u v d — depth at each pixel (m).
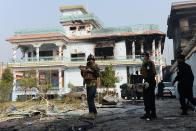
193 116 10.12
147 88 9.52
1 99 23.72
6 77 45.94
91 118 10.59
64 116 12.19
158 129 7.55
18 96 41.75
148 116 9.73
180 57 10.41
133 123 8.94
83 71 10.59
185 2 40.06
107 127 8.38
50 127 9.04
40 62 46.38
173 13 40.66
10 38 47.97
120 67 46.19
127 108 15.98
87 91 10.65
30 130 8.68
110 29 48.19
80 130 8.16
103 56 47.88
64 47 49.41
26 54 50.00
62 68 46.16
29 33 48.16
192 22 40.12
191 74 10.41
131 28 47.56
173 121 8.96
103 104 19.53
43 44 48.12
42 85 30.78
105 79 36.75
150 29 46.84
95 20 51.09
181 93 10.49
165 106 17.00
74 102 25.03
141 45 47.09
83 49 49.06
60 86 45.31
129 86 27.41
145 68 9.45
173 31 46.59
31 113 13.29
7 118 12.34
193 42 19.38
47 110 14.68
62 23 50.75
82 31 50.09
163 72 50.16
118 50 47.69
